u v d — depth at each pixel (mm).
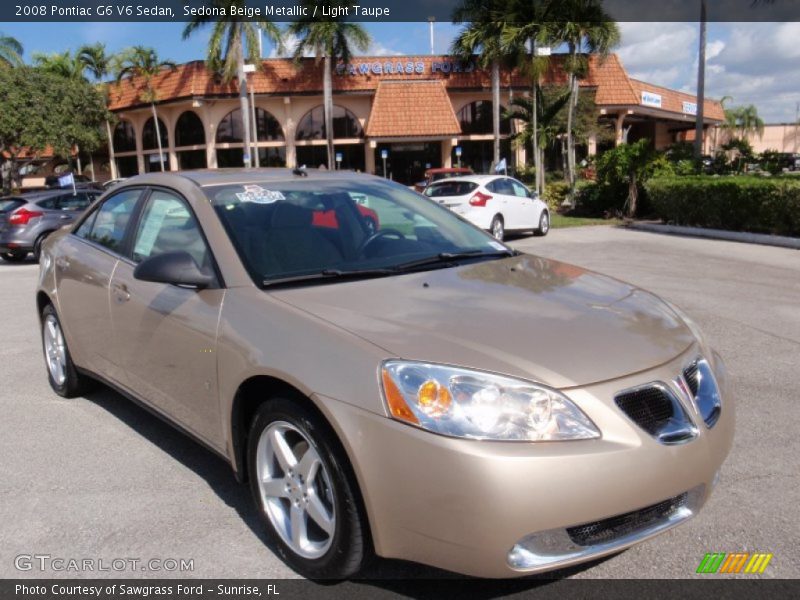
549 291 3271
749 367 5613
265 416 2936
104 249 4367
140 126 43875
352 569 2693
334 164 38250
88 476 3844
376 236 3859
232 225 3525
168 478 3812
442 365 2520
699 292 8758
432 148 41562
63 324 4770
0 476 3855
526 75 28375
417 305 2998
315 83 39656
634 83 42656
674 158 21406
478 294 3166
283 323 2914
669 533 3188
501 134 40969
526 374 2500
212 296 3291
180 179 3967
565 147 37469
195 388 3357
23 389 5375
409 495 2438
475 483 2340
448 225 4246
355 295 3119
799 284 9242
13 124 35625
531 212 16781
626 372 2623
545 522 2365
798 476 3688
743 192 14719
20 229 13867
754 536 3143
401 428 2443
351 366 2607
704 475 2678
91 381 5074
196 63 39375
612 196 21141
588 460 2396
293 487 2895
